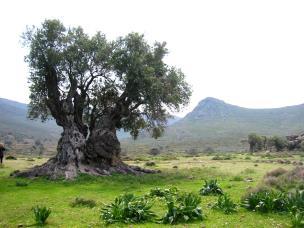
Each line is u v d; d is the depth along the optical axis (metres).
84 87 39.56
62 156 35.56
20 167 44.97
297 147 99.50
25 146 164.12
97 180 31.91
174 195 22.00
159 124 44.56
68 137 36.62
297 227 13.98
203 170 40.50
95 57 37.41
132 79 37.94
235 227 14.21
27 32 37.00
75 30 38.06
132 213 15.84
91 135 38.22
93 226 14.95
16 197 23.22
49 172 34.09
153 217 16.05
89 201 19.86
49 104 38.69
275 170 27.70
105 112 40.66
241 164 50.94
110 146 38.03
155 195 22.11
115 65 37.38
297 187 21.58
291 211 15.98
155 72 40.34
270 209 16.70
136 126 45.78
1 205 20.48
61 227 14.90
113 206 16.45
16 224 15.63
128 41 38.47
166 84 40.19
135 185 28.72
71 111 38.00
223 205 17.50
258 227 14.16
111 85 39.66
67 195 24.02
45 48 36.50
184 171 40.06
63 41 36.50
